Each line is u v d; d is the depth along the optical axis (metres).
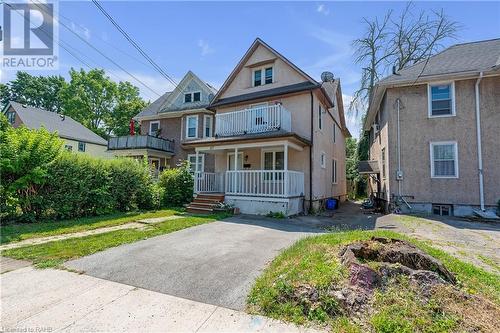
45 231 6.96
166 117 21.77
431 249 4.74
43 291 3.54
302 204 12.13
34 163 7.94
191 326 2.73
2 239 6.09
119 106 35.69
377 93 13.32
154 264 4.62
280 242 6.21
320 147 14.34
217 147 12.38
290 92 13.03
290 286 3.23
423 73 11.62
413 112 11.92
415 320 2.59
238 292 3.54
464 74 10.82
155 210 11.93
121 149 19.84
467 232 7.09
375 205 15.58
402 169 11.90
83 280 3.93
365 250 3.72
